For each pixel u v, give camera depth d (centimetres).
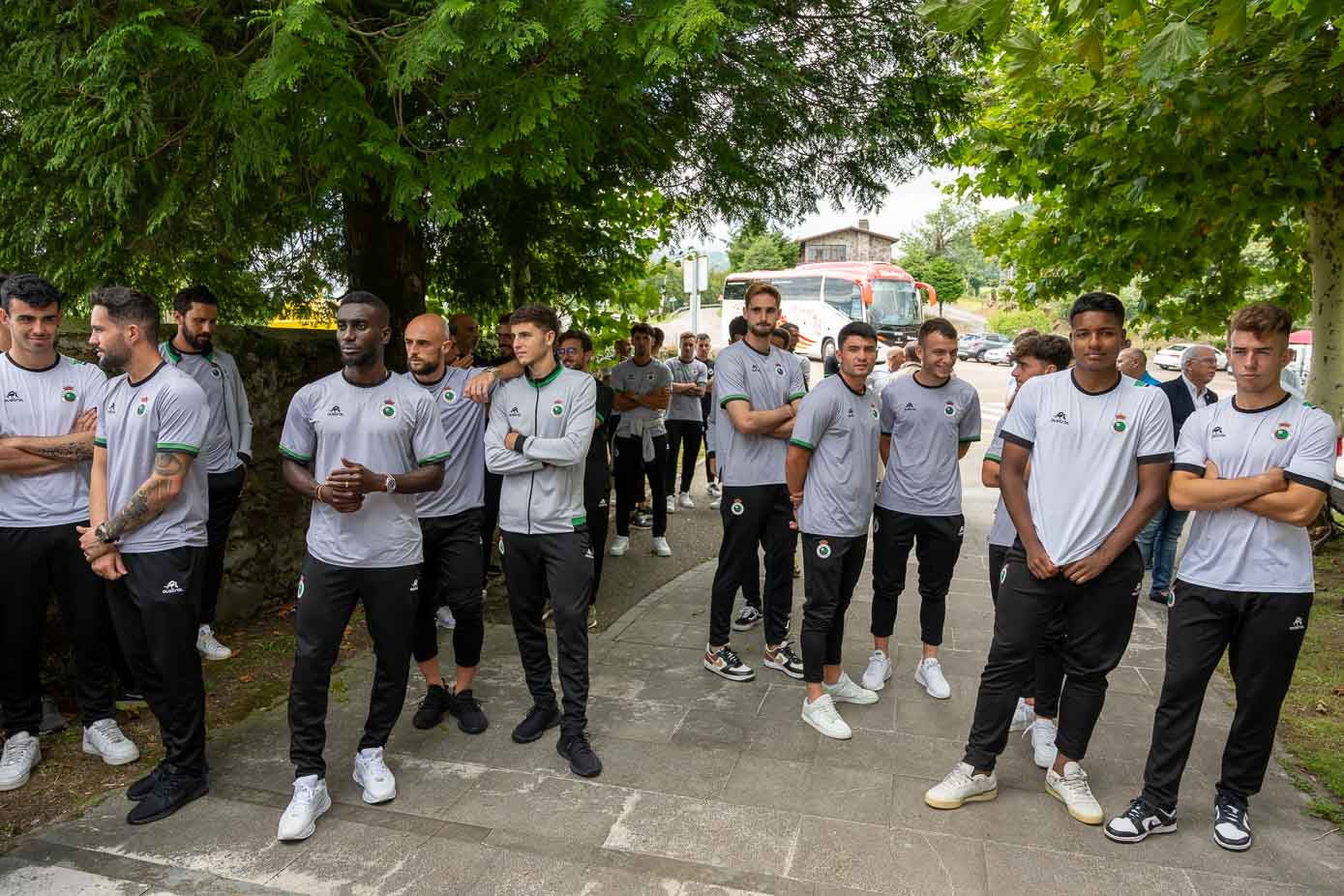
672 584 639
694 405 895
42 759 362
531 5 358
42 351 355
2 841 303
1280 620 295
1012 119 768
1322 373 776
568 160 436
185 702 324
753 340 444
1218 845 307
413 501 338
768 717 409
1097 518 314
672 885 280
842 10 524
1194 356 593
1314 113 645
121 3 336
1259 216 679
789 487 394
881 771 358
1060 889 280
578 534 366
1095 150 647
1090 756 377
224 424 466
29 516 343
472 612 394
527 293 794
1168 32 317
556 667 471
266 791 339
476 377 382
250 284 690
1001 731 332
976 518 890
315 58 337
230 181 392
